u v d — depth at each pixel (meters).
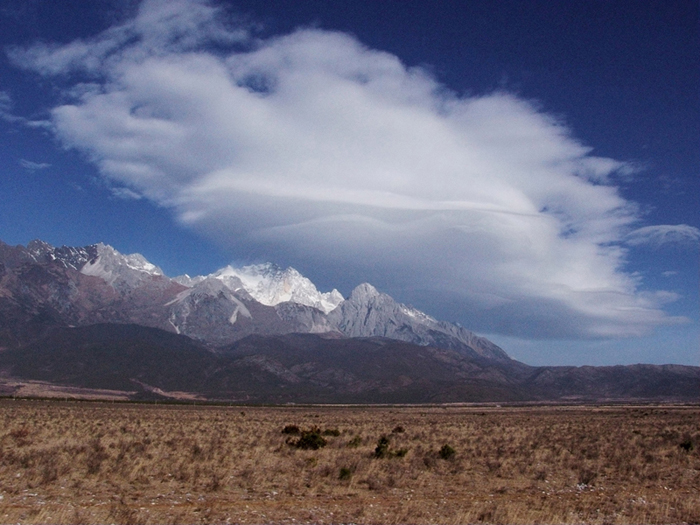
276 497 26.97
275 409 168.38
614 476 34.34
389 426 78.94
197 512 23.84
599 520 23.73
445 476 33.44
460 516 23.58
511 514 24.02
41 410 96.56
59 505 24.14
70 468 31.67
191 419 86.56
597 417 111.56
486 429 72.19
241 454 40.00
